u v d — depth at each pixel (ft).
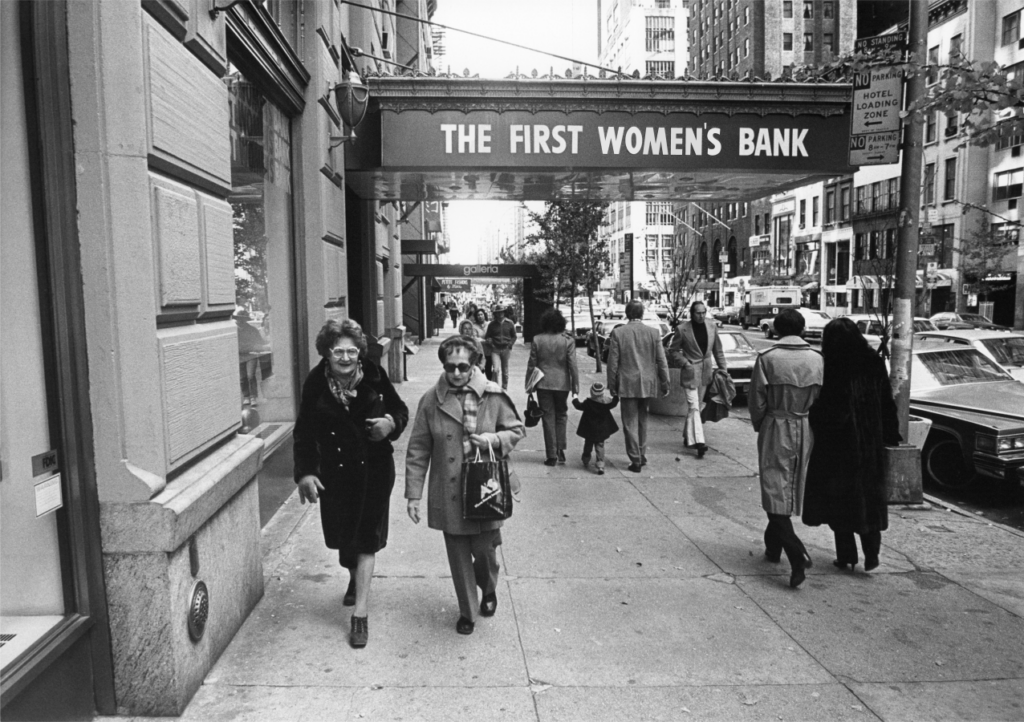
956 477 26.89
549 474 27.04
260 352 20.47
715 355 29.91
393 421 13.23
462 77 28.96
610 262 79.97
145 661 10.52
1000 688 12.25
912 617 14.98
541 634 13.82
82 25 9.84
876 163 23.79
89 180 9.95
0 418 9.94
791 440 16.48
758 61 239.91
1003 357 33.68
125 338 10.19
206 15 12.54
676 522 21.16
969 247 125.80
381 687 11.76
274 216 21.62
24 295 9.85
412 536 19.24
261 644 13.03
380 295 49.42
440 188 37.47
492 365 46.88
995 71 17.63
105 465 10.24
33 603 10.21
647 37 408.26
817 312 135.13
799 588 16.40
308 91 23.31
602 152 29.66
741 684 12.21
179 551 10.84
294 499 21.91
